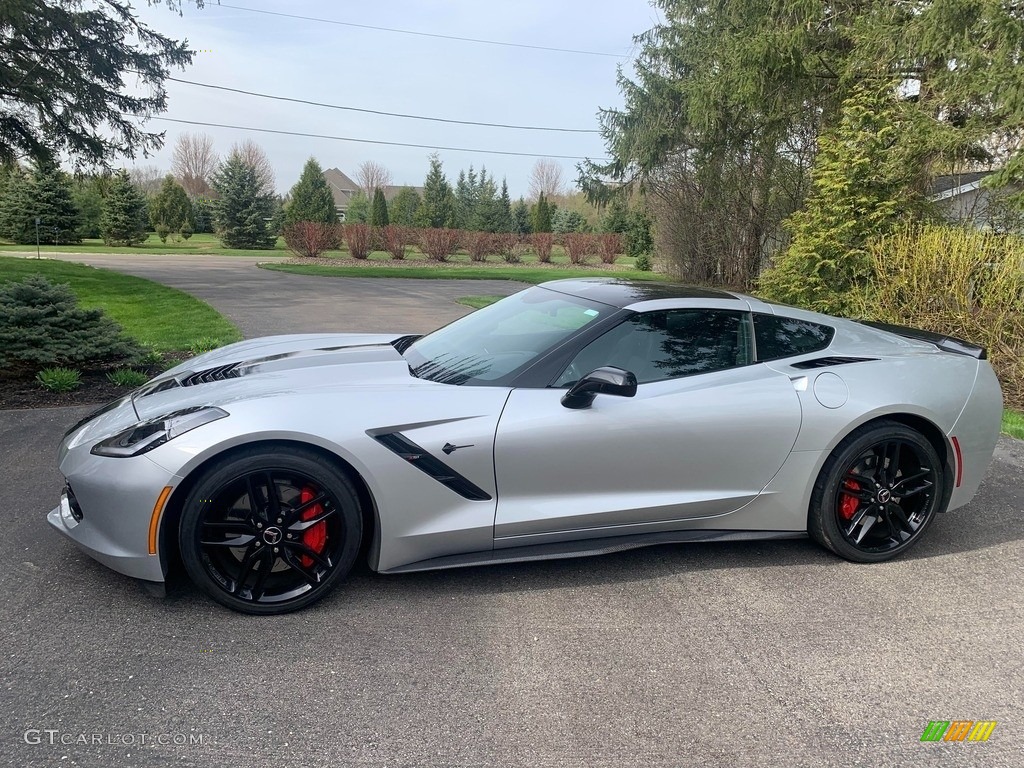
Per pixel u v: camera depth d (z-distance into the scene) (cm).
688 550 366
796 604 312
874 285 951
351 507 285
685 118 1880
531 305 386
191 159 8006
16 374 653
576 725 227
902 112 1042
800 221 1113
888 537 359
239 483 273
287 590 286
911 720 236
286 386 302
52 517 307
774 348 355
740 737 225
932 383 358
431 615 290
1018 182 989
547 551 313
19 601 283
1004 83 927
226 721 221
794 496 342
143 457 265
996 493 466
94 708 223
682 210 2384
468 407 298
